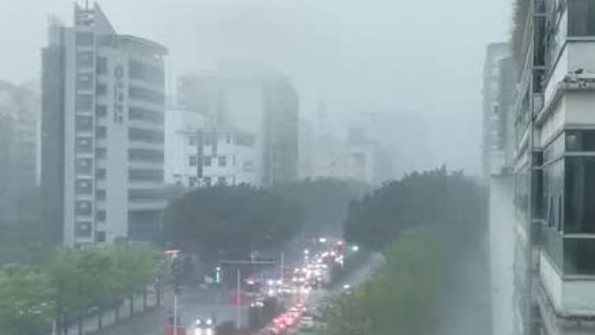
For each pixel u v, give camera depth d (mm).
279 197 99438
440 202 86562
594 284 20453
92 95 106500
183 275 92875
